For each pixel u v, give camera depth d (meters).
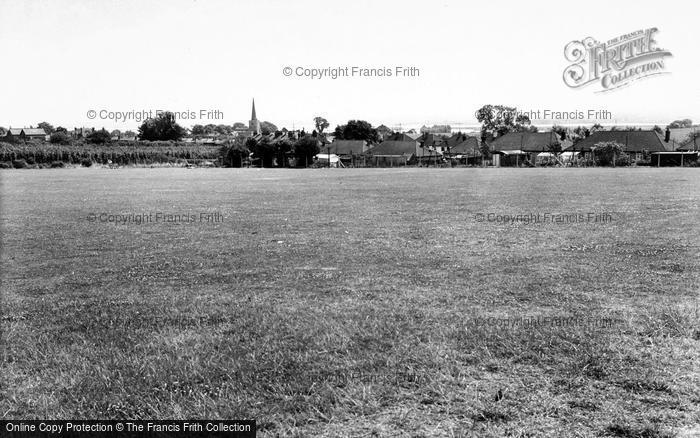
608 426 5.80
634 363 7.14
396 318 8.86
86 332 8.53
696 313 8.88
